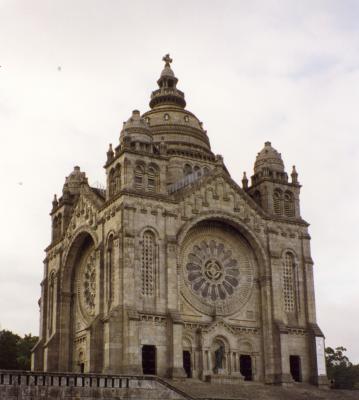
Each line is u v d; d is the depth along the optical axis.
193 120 106.44
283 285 87.50
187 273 83.00
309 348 86.12
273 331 83.81
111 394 61.84
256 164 94.75
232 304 84.81
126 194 78.62
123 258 75.94
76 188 99.62
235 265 87.00
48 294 96.44
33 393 57.25
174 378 73.69
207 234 86.31
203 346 80.06
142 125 84.44
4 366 120.75
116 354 72.81
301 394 78.31
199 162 100.69
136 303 75.31
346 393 82.25
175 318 75.94
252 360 83.62
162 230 79.88
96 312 79.44
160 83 112.12
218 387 73.88
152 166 82.69
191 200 83.75
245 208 87.62
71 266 92.94
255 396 73.75
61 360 89.12
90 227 85.75
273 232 88.38
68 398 59.12
